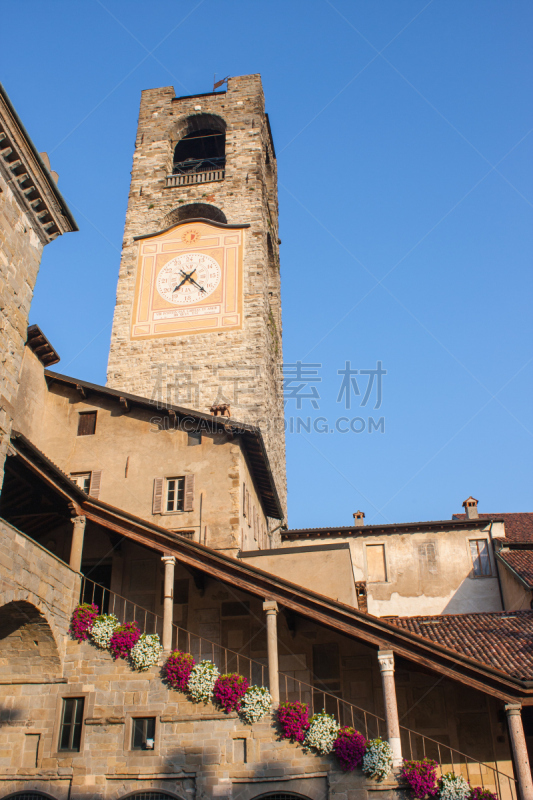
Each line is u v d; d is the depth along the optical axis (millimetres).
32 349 29891
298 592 21391
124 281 45000
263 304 42719
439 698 22562
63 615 21562
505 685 19641
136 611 25094
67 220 23047
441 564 34562
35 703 20938
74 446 29641
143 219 47281
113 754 19969
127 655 21156
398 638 20594
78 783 19766
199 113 51188
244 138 49281
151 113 51969
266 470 31250
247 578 21984
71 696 20844
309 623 24156
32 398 29469
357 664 23344
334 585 24422
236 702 20109
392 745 19391
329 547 25250
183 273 44500
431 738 21359
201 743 19812
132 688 20703
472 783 21141
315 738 19297
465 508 37188
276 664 20750
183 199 47500
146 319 43406
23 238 21438
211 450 28734
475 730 21969
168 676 20578
